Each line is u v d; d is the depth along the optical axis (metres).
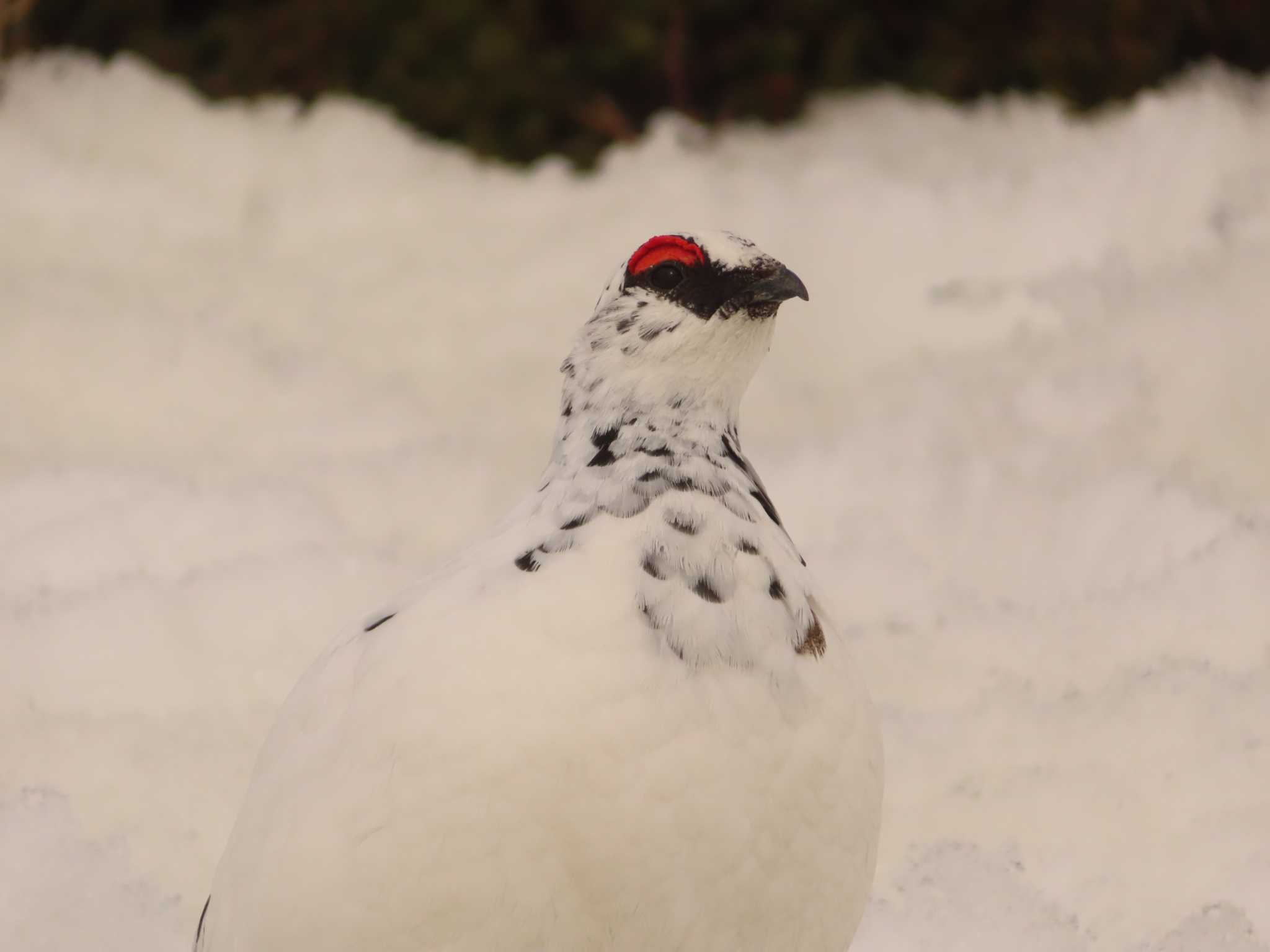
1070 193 16.17
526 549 5.45
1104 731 8.80
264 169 17.59
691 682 5.06
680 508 5.45
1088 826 8.19
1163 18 18.34
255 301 15.36
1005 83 18.62
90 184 16.88
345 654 5.56
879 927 7.46
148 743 8.68
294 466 12.28
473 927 4.98
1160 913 7.65
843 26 18.52
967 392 13.05
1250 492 11.63
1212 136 16.48
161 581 10.08
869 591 10.48
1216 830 8.06
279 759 5.45
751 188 16.91
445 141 18.36
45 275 15.04
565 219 16.70
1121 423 12.43
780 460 12.19
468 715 4.96
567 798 4.92
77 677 9.21
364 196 17.22
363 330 15.02
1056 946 7.35
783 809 5.12
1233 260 14.11
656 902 5.02
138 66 18.42
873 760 5.45
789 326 14.86
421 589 5.63
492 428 13.36
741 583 5.30
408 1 18.56
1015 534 11.02
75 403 13.12
